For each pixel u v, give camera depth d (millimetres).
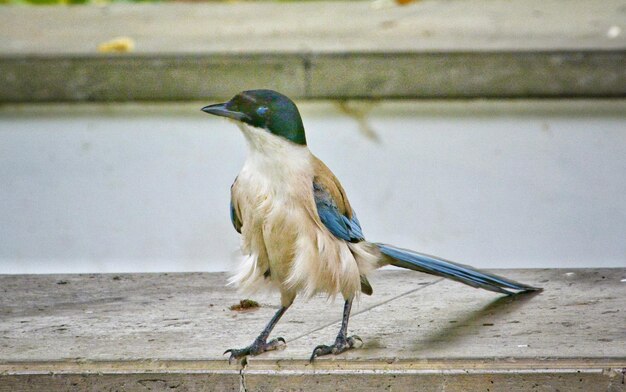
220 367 6754
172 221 12922
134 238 12508
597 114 15383
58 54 15883
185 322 7629
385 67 15539
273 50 15609
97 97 16078
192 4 19953
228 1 20703
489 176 13781
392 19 18016
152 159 14547
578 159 14141
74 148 14914
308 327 7449
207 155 14625
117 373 6742
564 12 18219
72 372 6754
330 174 6910
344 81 15594
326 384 6691
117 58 15812
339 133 14945
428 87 15656
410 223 12688
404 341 7043
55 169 14320
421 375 6633
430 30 16984
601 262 11539
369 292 7391
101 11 19438
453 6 19031
